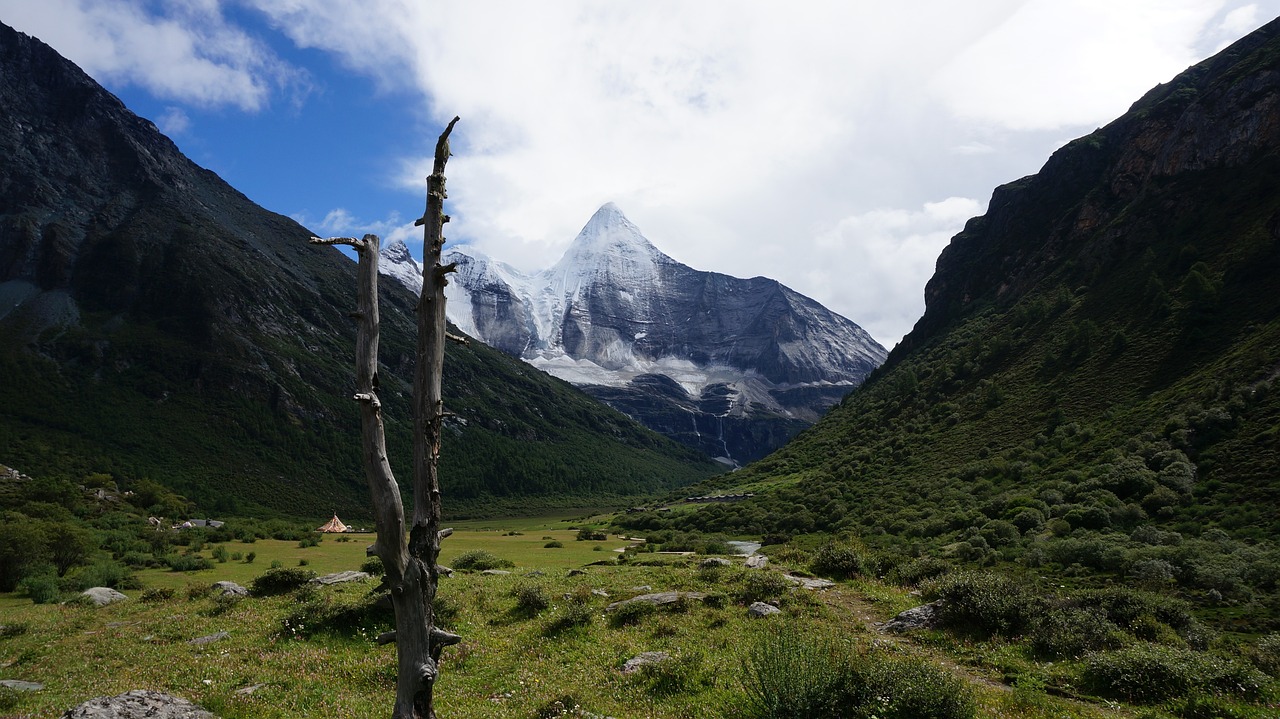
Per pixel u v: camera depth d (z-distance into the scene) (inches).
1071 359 4697.3
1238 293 3941.9
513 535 4825.3
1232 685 641.0
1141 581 1936.5
